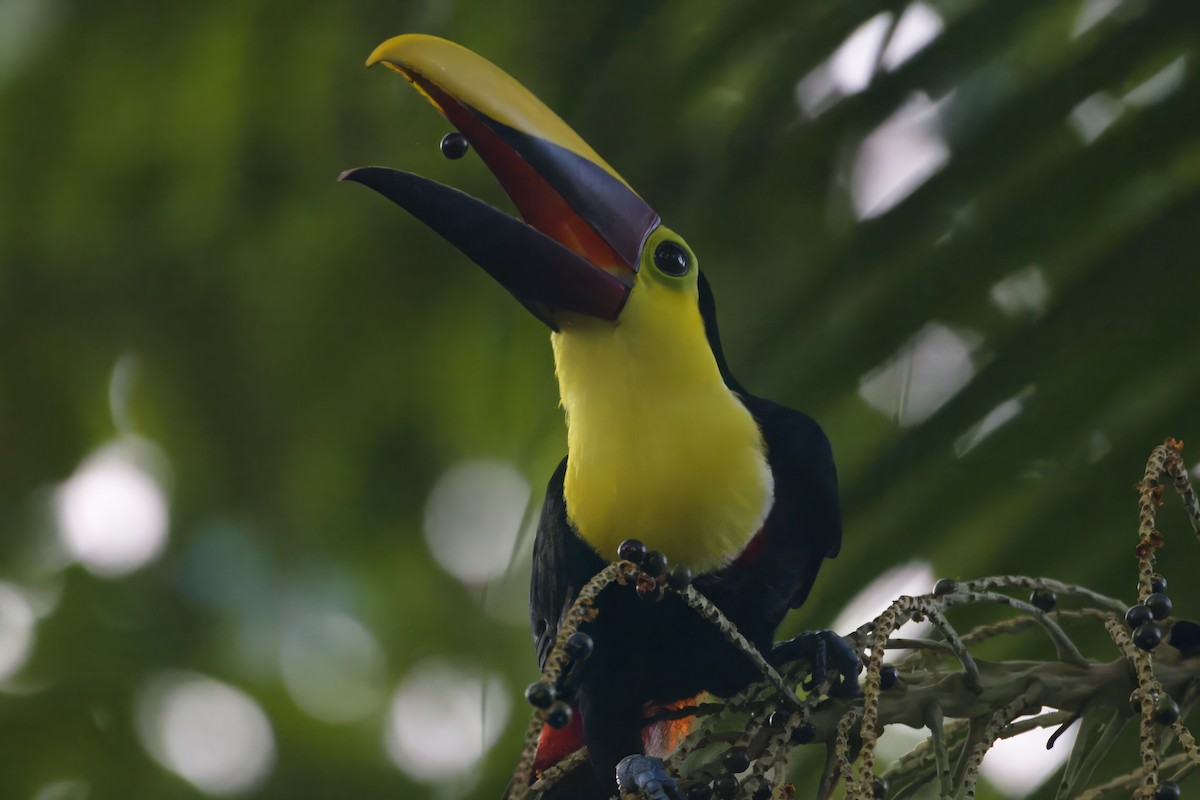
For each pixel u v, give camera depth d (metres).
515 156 7.18
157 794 14.57
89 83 12.21
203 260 13.02
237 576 14.96
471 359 13.01
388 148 11.44
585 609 4.59
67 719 14.69
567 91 6.73
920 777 5.34
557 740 7.19
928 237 5.64
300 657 15.17
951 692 5.19
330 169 11.64
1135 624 4.66
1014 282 5.72
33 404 14.45
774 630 6.52
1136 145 5.65
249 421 14.27
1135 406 5.45
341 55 10.96
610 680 6.47
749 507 6.43
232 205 12.25
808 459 6.58
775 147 6.31
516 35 8.84
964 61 6.01
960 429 5.45
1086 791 5.24
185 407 14.27
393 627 15.80
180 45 11.70
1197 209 5.53
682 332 6.63
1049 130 5.73
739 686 6.48
